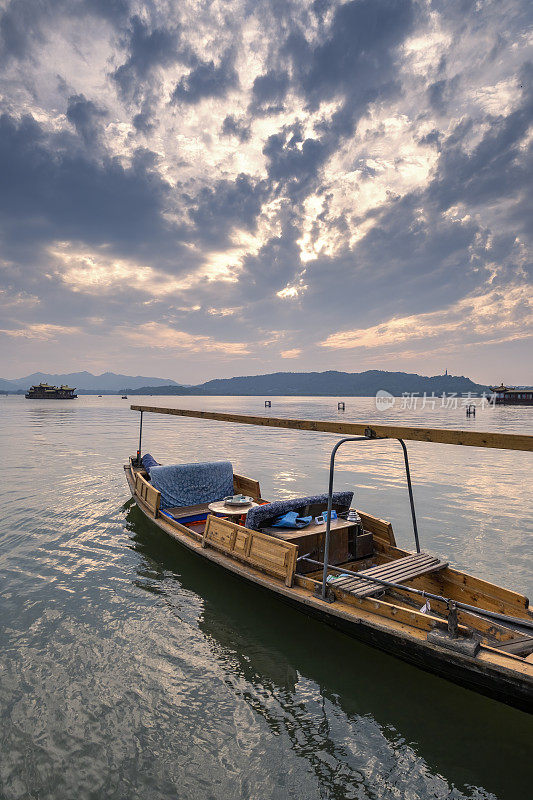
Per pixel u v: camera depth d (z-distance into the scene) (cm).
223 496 1105
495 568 801
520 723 440
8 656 529
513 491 1453
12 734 410
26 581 739
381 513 1181
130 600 684
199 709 450
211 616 641
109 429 3959
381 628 476
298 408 11075
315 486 1509
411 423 4981
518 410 9419
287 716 443
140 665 520
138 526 1038
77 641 566
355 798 351
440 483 1584
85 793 352
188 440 3100
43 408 8638
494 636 480
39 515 1116
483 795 355
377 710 455
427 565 586
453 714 452
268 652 555
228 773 373
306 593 572
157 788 357
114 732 416
